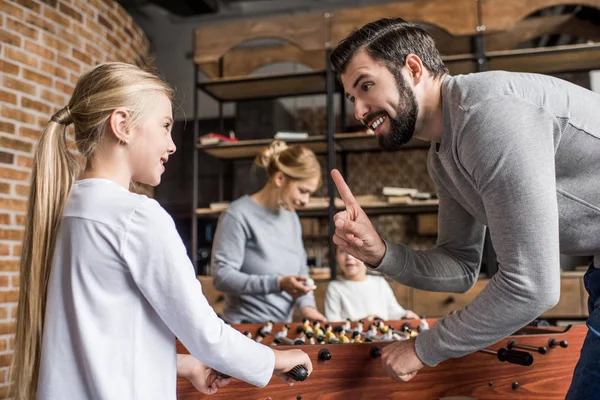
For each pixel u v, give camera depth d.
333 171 1.33
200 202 5.21
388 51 1.17
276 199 2.29
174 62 5.42
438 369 1.31
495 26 3.55
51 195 1.02
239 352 0.98
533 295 0.99
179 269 0.93
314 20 3.86
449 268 1.41
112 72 1.04
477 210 1.25
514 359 1.21
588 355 1.00
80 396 0.92
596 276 1.14
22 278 1.02
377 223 4.55
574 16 3.90
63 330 0.94
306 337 1.83
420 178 4.58
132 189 1.19
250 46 5.40
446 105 1.14
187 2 4.78
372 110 1.21
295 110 5.07
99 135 1.02
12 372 1.02
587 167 1.10
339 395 1.25
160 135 1.05
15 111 3.12
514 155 0.99
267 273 2.26
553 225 0.99
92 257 0.94
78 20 3.65
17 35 3.15
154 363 0.95
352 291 2.77
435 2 3.64
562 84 1.11
